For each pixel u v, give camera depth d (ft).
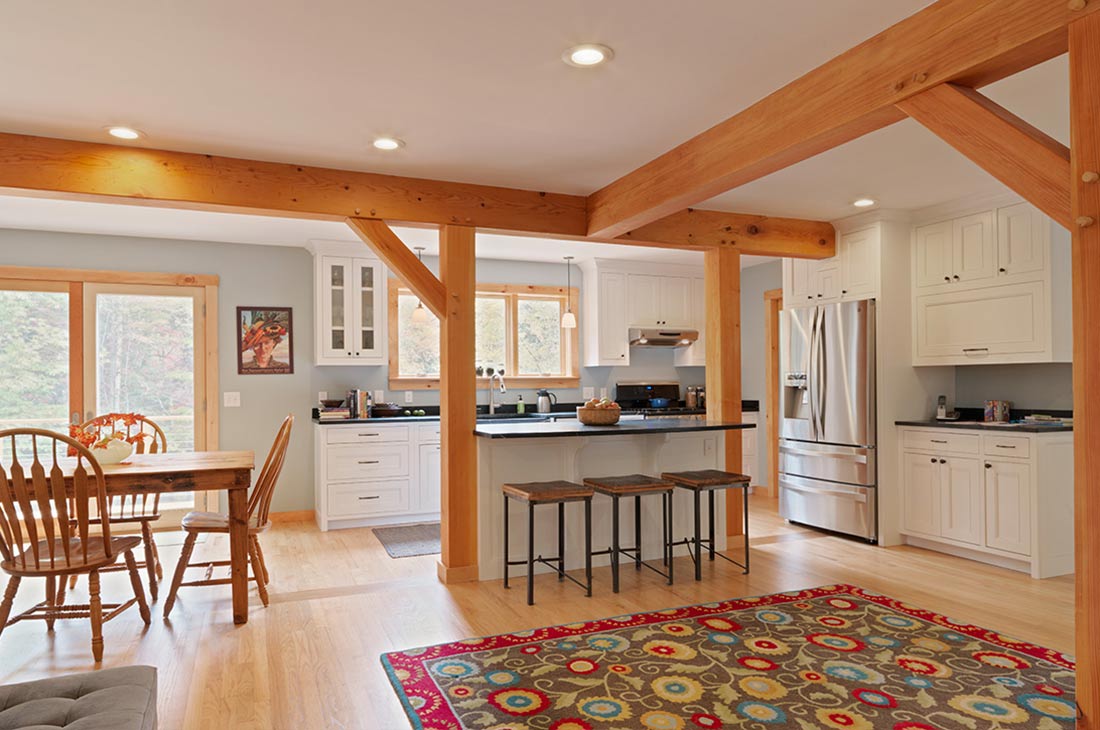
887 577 13.73
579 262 23.24
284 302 19.97
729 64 8.74
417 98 9.66
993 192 14.53
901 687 8.71
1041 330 13.99
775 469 22.99
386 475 19.15
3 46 7.98
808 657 9.67
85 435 12.26
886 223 16.34
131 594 12.83
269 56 8.36
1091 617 6.08
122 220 16.61
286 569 14.60
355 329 19.80
